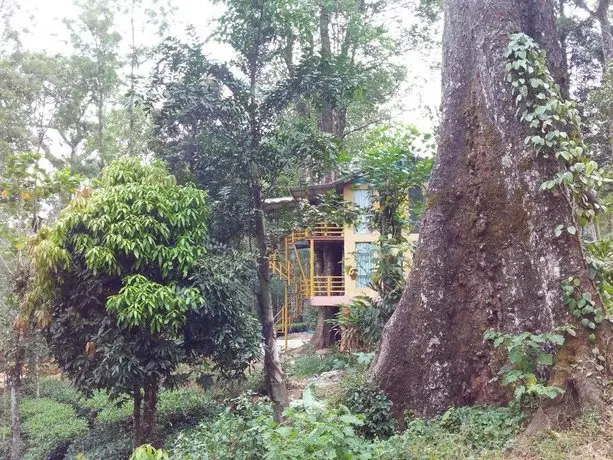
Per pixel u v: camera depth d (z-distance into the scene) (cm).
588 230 783
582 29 1750
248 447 476
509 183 542
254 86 841
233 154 830
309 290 1582
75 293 742
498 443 438
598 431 391
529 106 527
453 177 607
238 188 860
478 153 586
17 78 1750
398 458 429
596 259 512
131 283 706
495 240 553
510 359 461
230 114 821
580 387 430
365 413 580
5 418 1156
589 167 491
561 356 455
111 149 2086
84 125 2259
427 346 583
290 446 371
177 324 716
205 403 994
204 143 830
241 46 842
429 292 595
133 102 811
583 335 455
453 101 622
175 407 984
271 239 906
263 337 869
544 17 614
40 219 924
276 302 2297
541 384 444
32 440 1019
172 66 815
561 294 477
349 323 902
